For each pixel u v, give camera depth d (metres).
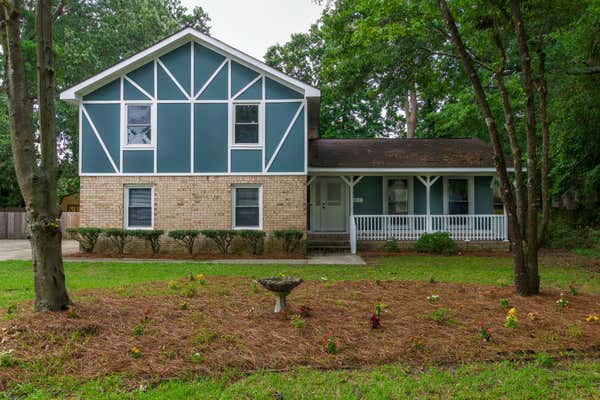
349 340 4.68
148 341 4.51
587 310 5.93
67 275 9.23
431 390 3.68
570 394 3.62
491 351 4.51
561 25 8.97
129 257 12.88
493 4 7.57
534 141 6.96
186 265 11.14
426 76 16.02
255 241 13.61
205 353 4.29
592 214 17.12
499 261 12.25
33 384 3.67
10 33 4.89
